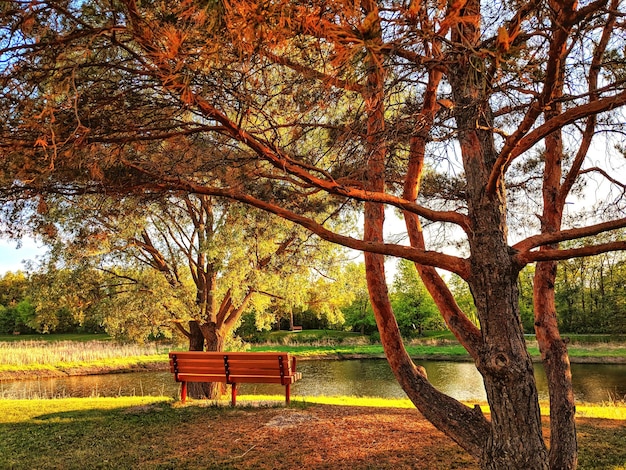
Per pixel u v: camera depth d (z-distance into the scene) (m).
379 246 3.10
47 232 4.30
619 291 22.66
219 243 10.34
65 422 7.42
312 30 2.36
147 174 3.42
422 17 2.43
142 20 2.41
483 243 3.03
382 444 5.82
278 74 3.27
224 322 12.61
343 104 3.70
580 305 30.28
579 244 8.45
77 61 2.68
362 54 2.11
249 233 8.93
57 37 2.54
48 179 3.26
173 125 3.23
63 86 2.50
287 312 14.35
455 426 3.23
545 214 4.69
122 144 3.19
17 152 2.91
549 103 2.42
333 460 5.34
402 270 41.25
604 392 16.03
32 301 11.41
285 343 38.06
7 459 5.68
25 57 2.57
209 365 8.46
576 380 18.72
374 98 2.92
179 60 2.37
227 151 3.91
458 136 3.31
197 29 2.23
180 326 13.02
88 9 2.56
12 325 52.16
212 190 3.33
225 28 2.13
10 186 3.24
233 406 8.20
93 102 2.95
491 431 2.92
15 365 23.03
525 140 2.78
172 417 7.48
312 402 8.70
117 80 2.98
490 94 2.71
